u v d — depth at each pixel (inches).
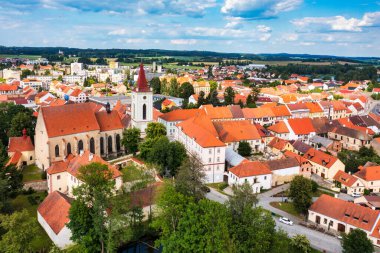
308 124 7445.9
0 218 3056.1
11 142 5295.3
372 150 6496.1
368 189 5022.1
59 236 3442.4
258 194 4837.6
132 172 4288.9
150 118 6599.4
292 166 5260.8
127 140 5762.8
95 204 3152.1
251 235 2874.0
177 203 3240.7
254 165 4950.8
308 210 4151.1
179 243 2923.2
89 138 5423.2
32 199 4377.5
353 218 3821.4
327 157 5467.5
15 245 2928.2
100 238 3228.3
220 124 6545.3
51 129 5002.5
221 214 2913.4
